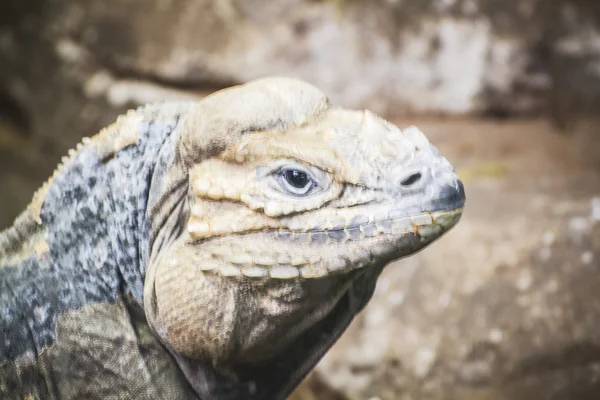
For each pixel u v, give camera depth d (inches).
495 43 360.8
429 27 362.3
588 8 383.2
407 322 208.4
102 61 347.9
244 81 348.2
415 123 345.7
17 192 339.9
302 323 92.0
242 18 353.1
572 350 195.0
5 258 102.4
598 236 215.0
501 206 245.4
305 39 354.0
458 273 211.9
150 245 95.3
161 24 348.8
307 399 211.9
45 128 350.0
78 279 96.7
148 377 95.3
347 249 85.5
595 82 366.6
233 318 88.9
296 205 86.8
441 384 197.2
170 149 95.0
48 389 94.9
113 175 97.3
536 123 357.4
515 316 200.2
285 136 88.9
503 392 194.1
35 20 353.7
